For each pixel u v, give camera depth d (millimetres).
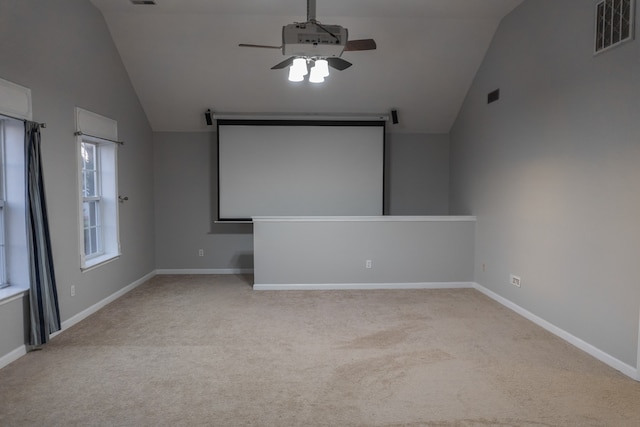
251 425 2420
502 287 4961
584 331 3531
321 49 3488
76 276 4270
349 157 6461
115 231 5176
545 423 2449
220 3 4602
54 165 3883
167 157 6621
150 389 2855
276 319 4387
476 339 3801
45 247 3605
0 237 3445
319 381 2975
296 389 2855
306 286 5664
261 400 2707
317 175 6469
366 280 5703
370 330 4043
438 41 5320
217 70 5641
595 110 3383
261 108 6281
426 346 3635
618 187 3148
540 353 3482
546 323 4059
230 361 3322
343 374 3088
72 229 4191
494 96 5195
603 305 3307
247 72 5684
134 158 5828
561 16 3832
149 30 5070
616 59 3154
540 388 2873
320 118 6383
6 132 3434
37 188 3492
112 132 5090
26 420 2467
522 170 4516
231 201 6473
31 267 3434
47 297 3596
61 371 3135
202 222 6703
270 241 5629
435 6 4688
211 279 6324
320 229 5645
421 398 2734
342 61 3973
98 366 3225
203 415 2527
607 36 3225
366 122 6430
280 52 5402
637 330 2984
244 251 6750
